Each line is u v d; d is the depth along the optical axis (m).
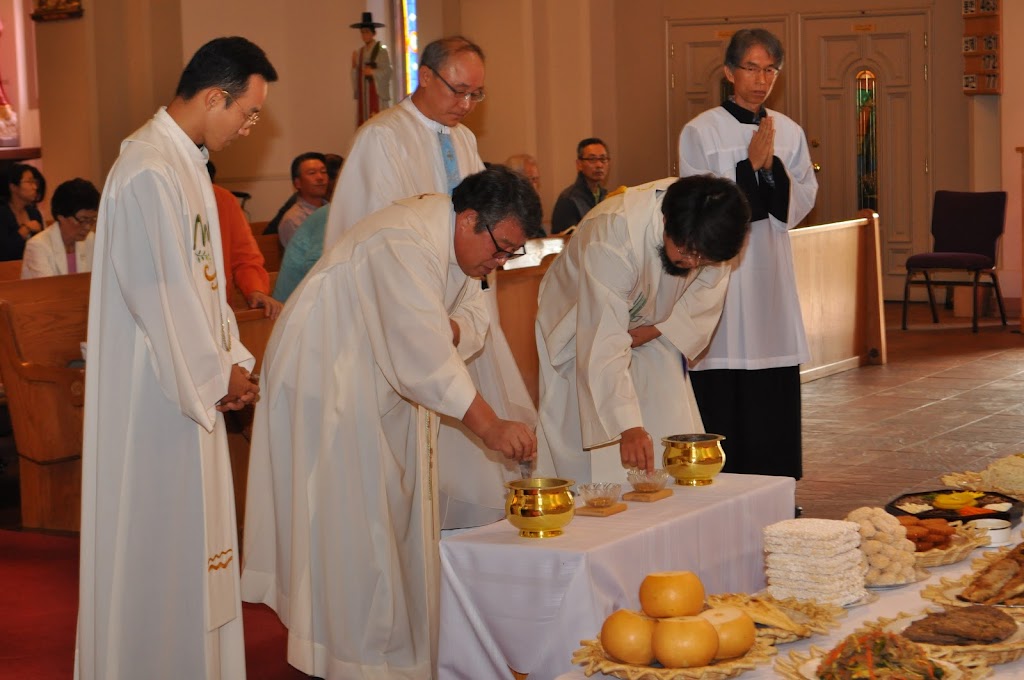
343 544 3.12
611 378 3.07
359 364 3.15
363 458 3.14
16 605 4.11
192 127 2.97
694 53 13.23
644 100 13.39
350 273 3.12
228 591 3.01
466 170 4.29
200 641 2.96
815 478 5.74
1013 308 11.34
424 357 2.93
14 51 12.16
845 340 8.88
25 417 5.25
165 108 3.00
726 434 4.68
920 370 8.74
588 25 12.65
